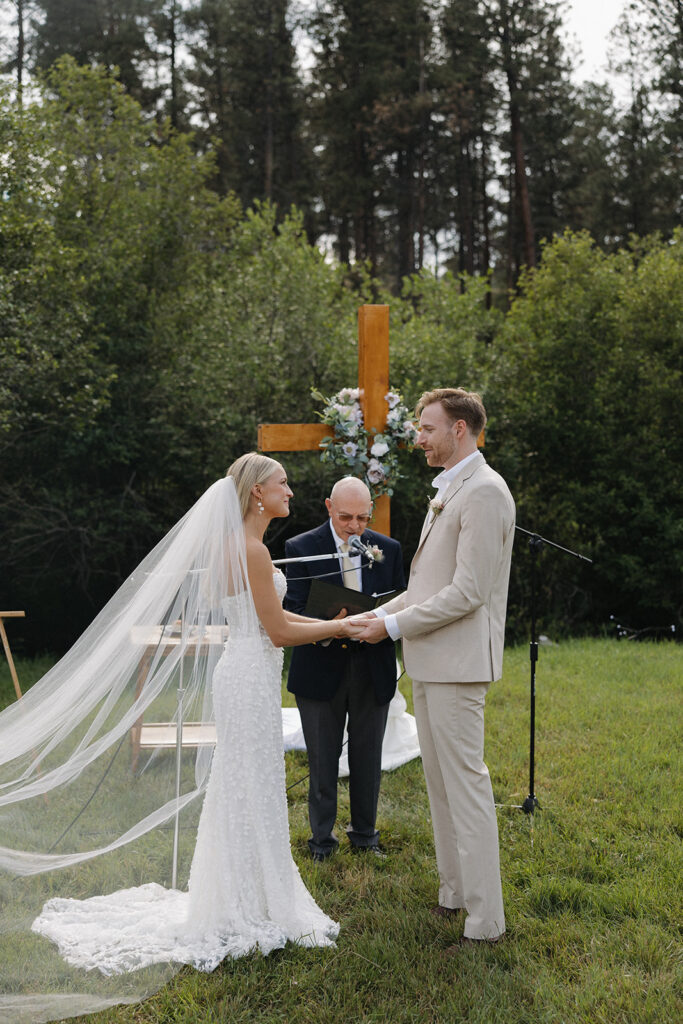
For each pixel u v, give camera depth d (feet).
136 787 11.10
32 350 29.45
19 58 69.56
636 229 72.13
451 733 10.46
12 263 29.17
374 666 12.72
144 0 72.90
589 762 16.87
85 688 10.77
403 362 36.19
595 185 73.15
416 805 14.97
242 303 36.65
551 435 39.55
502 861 12.60
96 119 39.91
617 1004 9.18
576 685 23.84
